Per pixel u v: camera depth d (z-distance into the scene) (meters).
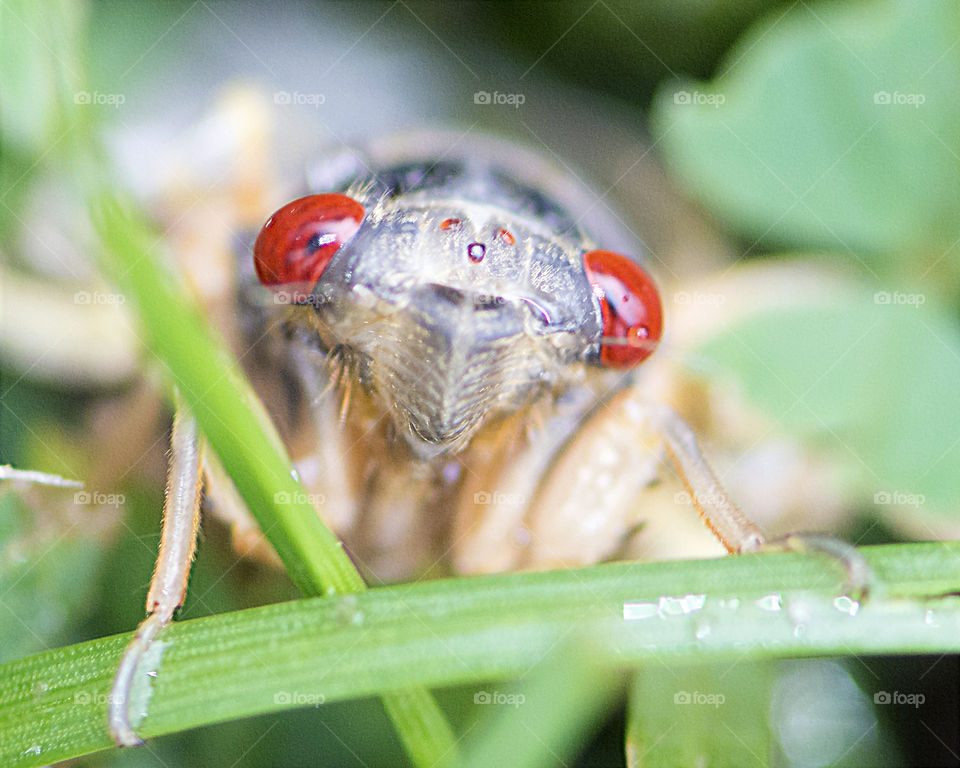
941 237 0.07
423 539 0.06
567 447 0.06
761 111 0.07
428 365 0.06
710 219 0.08
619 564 0.06
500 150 0.07
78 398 0.07
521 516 0.06
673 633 0.06
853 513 0.07
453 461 0.06
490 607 0.06
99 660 0.06
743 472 0.07
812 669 0.07
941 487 0.07
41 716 0.06
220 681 0.06
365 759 0.07
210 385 0.06
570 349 0.06
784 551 0.06
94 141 0.06
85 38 0.07
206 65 0.08
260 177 0.07
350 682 0.06
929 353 0.07
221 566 0.07
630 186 0.08
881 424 0.07
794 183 0.07
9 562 0.07
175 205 0.07
